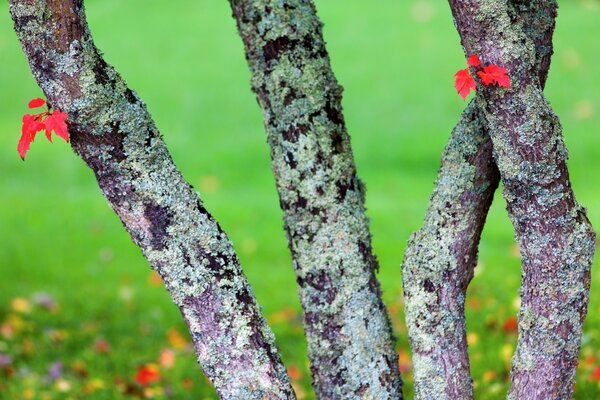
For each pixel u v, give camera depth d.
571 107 14.23
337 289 3.56
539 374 3.24
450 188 3.39
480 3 3.07
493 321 7.07
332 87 3.62
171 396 6.12
